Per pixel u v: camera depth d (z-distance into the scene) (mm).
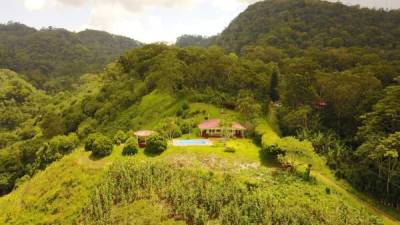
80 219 48844
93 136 67938
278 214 44156
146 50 141875
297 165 59281
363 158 64188
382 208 55781
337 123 78562
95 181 54625
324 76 87812
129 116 102438
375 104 68750
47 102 196500
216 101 91812
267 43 198375
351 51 133375
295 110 78812
